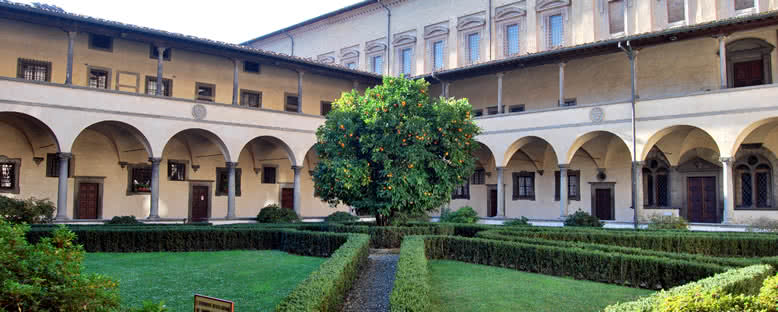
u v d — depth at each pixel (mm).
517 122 26734
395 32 36281
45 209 20531
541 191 30906
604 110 23969
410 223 19344
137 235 16359
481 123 28031
